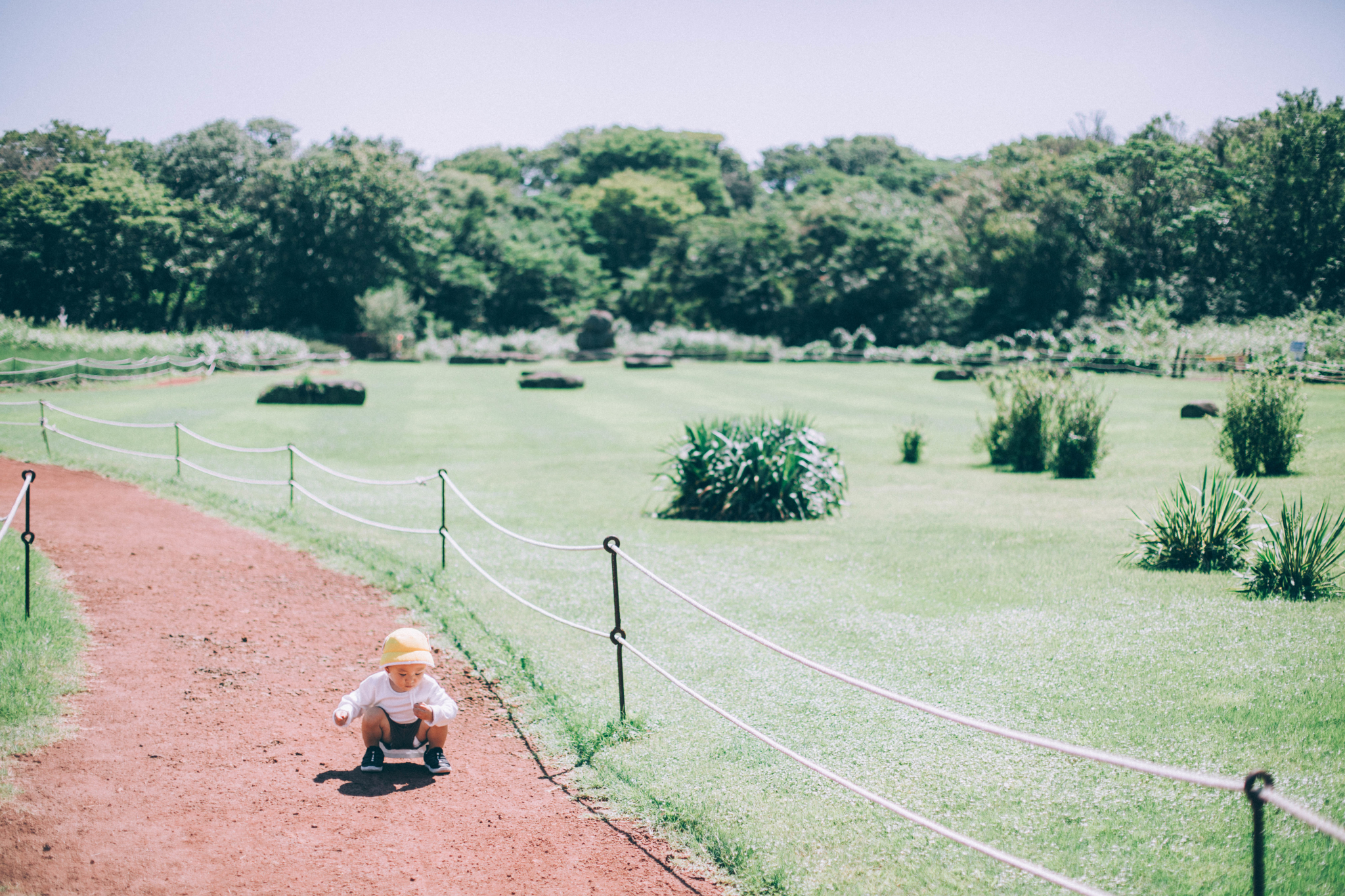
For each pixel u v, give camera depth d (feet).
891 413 95.50
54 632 24.47
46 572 30.83
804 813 16.21
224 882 13.74
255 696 21.63
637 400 108.88
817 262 231.71
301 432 78.28
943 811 16.07
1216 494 32.40
